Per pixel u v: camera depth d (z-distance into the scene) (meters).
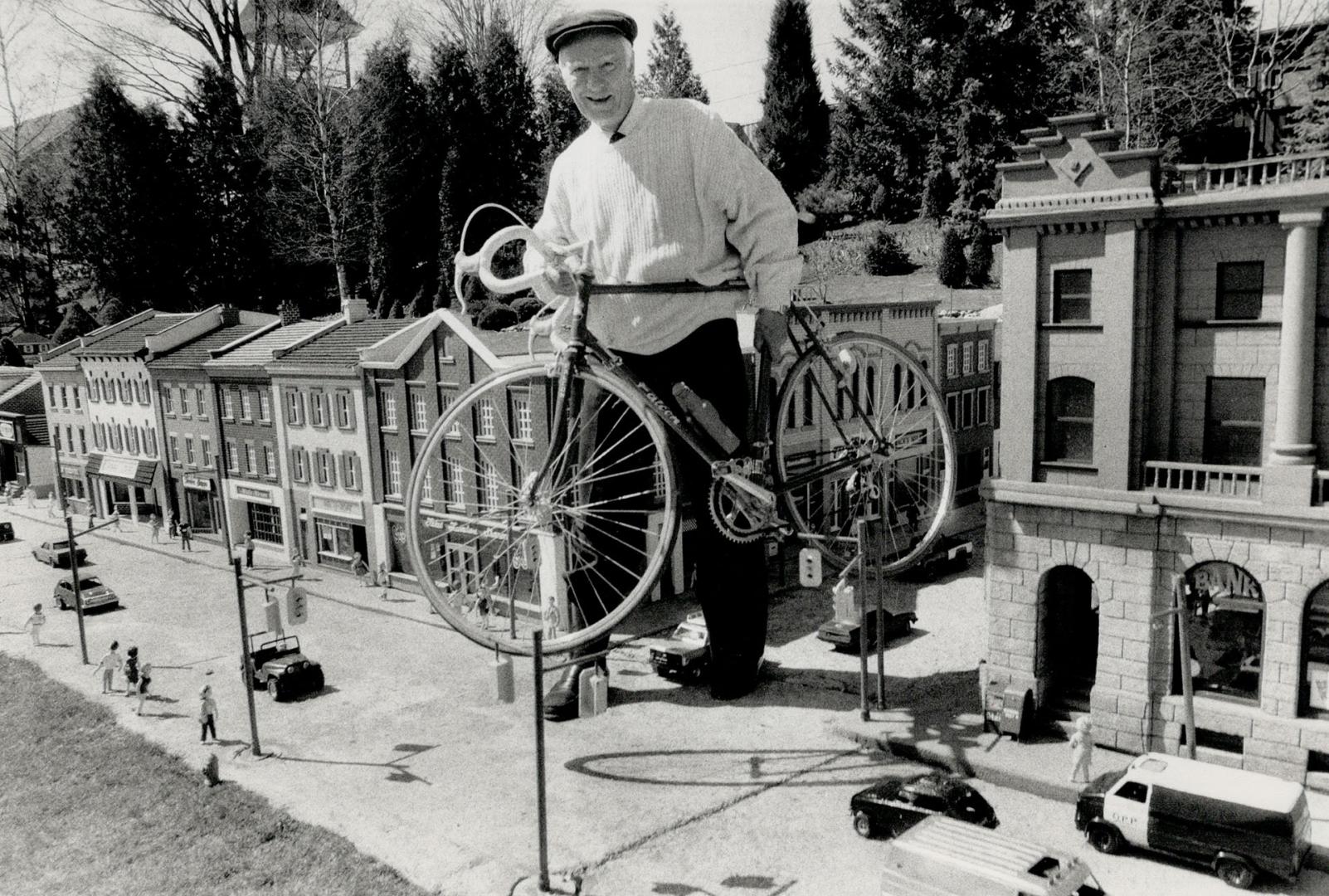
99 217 83.50
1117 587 25.66
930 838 20.00
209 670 38.94
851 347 12.93
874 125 80.88
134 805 27.52
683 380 16.09
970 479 59.03
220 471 59.69
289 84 79.56
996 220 26.06
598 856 23.12
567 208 15.45
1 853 25.45
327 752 30.41
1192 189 24.77
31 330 104.31
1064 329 25.73
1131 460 25.09
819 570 13.30
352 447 49.72
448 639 41.16
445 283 70.12
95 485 74.12
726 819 24.72
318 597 47.91
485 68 75.25
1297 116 48.84
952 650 36.44
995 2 71.69
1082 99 61.78
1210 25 56.75
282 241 83.44
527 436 39.78
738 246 14.41
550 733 30.86
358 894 21.97
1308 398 22.72
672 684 34.69
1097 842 22.42
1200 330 24.38
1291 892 20.50
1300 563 23.02
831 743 29.06
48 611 48.72
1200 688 25.56
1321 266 22.61
